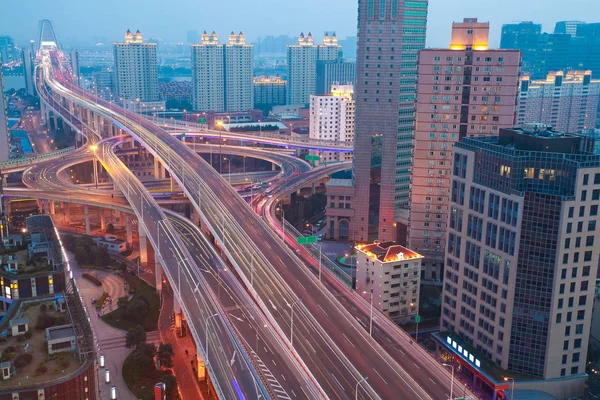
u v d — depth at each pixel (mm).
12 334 141500
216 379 149750
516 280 168375
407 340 178375
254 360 161000
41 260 183125
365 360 162375
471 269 185375
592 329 198875
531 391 166375
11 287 168000
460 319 192000
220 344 169750
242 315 192375
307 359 161375
